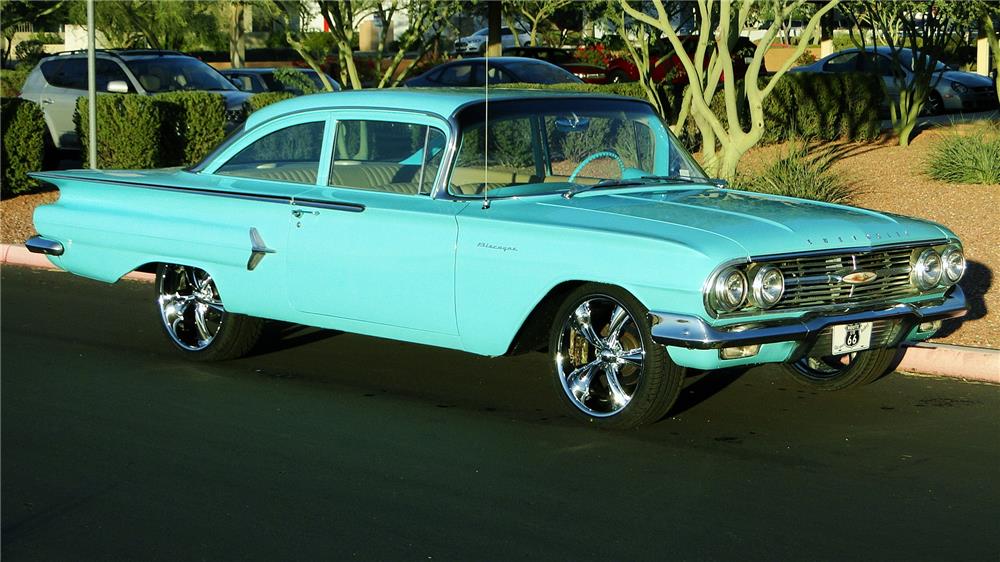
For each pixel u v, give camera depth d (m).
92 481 5.62
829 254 6.05
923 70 18.41
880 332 6.35
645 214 6.29
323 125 7.36
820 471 5.74
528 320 6.45
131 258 7.94
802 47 12.86
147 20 31.53
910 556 4.74
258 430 6.42
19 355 8.16
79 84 18.27
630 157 7.25
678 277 5.77
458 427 6.46
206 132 15.85
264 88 23.42
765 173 13.48
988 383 7.41
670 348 5.92
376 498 5.38
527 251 6.25
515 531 4.99
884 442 6.20
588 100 7.25
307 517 5.16
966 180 14.63
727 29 13.05
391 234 6.74
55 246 8.33
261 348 8.29
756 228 6.04
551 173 6.95
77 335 8.80
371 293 6.87
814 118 19.69
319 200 7.01
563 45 37.16
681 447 6.09
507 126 6.86
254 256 7.29
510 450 6.05
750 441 6.20
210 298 7.88
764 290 5.82
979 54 33.56
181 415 6.70
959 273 6.60
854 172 16.08
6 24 31.78
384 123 7.04
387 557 4.72
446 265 6.55
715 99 18.64
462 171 6.70
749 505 5.29
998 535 4.96
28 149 15.42
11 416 6.68
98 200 8.14
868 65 25.58
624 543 4.86
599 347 6.30
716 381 7.36
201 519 5.13
